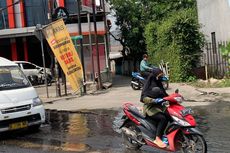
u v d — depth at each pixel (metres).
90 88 24.08
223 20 24.36
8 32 34.66
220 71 23.69
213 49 24.73
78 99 19.42
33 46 36.94
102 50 30.31
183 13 25.05
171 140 8.16
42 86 30.08
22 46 36.94
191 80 24.16
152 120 8.70
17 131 12.24
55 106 17.45
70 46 20.69
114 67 55.59
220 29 25.06
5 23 36.06
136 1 39.22
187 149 8.01
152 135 8.69
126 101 17.33
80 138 10.77
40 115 12.03
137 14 38.88
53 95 22.14
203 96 17.17
